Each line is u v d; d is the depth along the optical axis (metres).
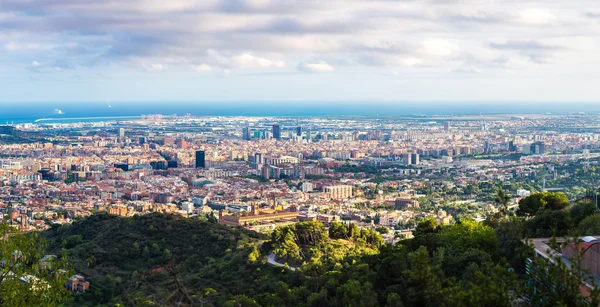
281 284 134.38
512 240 112.38
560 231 131.75
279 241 188.25
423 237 139.88
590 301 71.25
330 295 126.50
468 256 111.00
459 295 66.12
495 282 69.25
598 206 168.38
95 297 179.38
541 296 68.56
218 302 147.12
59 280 83.19
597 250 96.12
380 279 120.75
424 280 72.94
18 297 80.00
